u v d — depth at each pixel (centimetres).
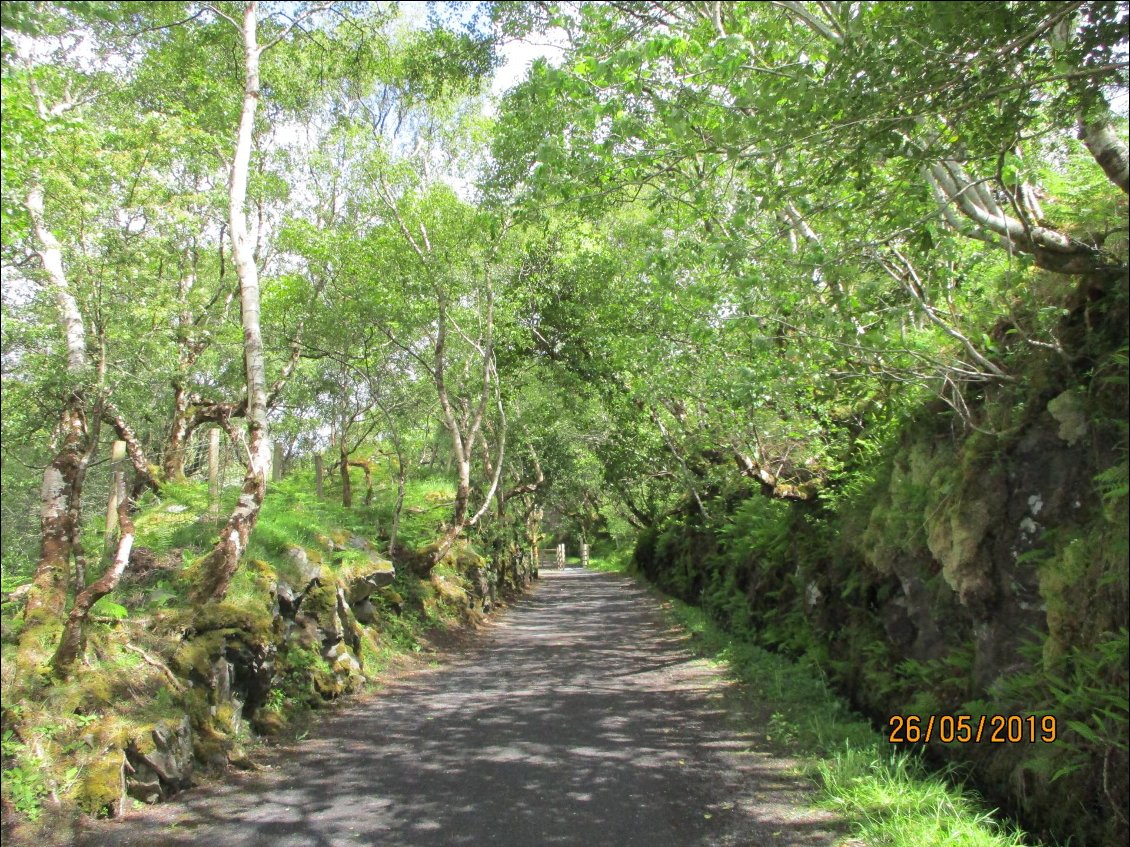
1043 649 552
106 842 505
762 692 983
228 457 1602
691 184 667
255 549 908
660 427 1448
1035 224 623
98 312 672
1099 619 510
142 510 1079
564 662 1290
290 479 2180
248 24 861
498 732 816
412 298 1352
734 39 484
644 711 912
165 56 920
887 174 685
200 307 1235
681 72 559
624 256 1269
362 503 2058
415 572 1580
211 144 918
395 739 787
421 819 566
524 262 1620
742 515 1485
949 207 680
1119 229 595
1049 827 525
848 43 488
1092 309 609
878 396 997
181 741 619
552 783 648
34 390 638
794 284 644
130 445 871
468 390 1731
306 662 902
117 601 747
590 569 5053
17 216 509
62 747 549
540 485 2688
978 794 594
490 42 947
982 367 718
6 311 585
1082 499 575
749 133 540
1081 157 761
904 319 819
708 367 985
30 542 809
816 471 1151
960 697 679
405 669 1198
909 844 494
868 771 648
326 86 1303
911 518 764
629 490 2539
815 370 793
